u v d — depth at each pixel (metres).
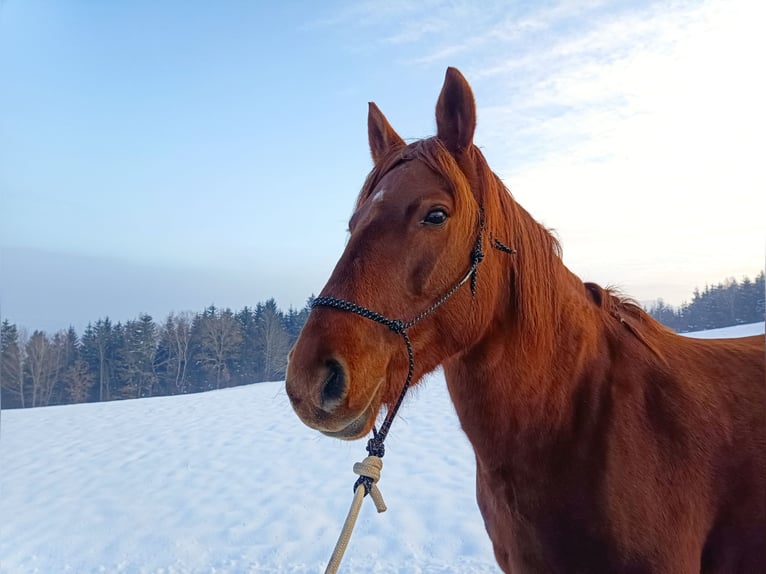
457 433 10.34
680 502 1.64
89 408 18.31
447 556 4.81
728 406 1.78
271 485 7.48
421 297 1.53
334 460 8.72
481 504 2.02
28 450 11.30
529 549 1.73
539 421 1.70
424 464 8.09
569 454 1.68
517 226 1.79
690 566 1.62
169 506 6.85
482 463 1.83
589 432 1.68
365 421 1.42
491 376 1.72
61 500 7.43
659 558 1.58
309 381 1.34
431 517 5.76
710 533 1.72
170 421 14.17
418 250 1.52
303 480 7.63
